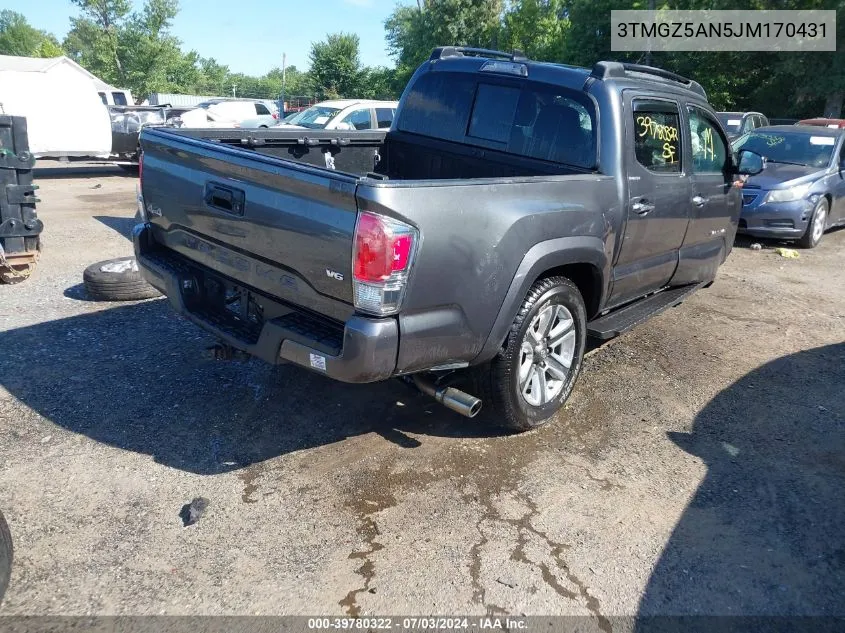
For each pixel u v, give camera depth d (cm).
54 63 2319
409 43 5128
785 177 939
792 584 280
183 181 356
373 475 344
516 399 365
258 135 453
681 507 330
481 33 4744
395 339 289
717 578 282
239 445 366
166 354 476
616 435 398
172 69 6394
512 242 324
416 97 515
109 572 269
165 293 379
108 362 459
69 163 1955
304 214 294
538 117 440
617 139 405
